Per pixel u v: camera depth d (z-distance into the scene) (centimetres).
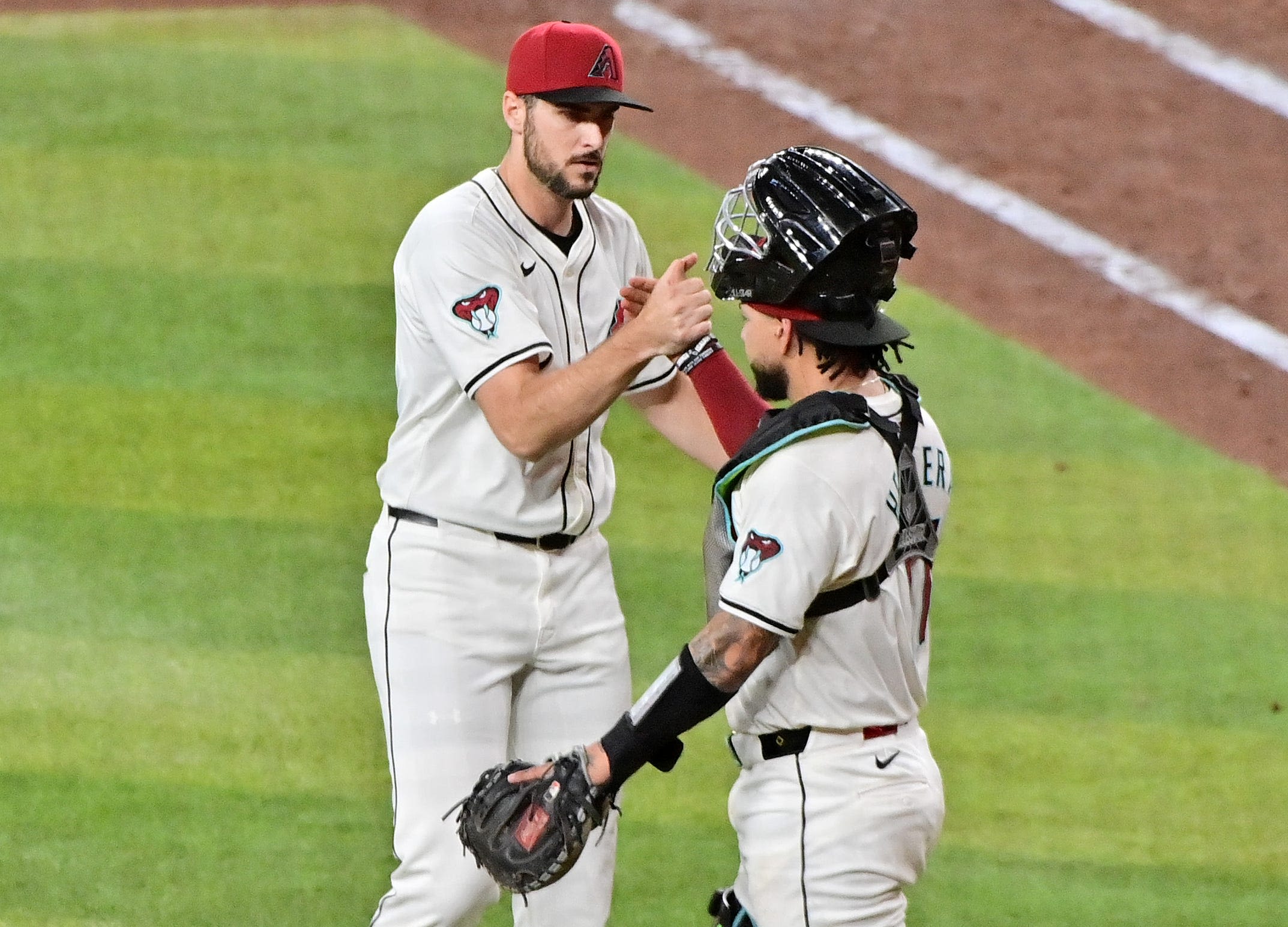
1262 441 2655
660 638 2047
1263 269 3183
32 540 2214
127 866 1606
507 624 1330
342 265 2909
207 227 3005
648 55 3922
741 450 1030
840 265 1027
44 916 1522
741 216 1062
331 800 1731
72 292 2798
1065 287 3109
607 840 1370
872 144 3588
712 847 1680
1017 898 1620
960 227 3306
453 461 1320
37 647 1994
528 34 1271
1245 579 2266
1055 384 2780
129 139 3297
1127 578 2253
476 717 1326
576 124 1261
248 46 3747
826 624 1049
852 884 1070
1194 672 2050
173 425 2484
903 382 1108
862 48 3991
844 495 1009
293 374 2622
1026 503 2425
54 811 1692
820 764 1073
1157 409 2731
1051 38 4059
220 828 1675
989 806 1778
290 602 2106
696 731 1909
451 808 1299
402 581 1331
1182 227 3328
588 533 1386
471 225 1278
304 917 1534
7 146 3244
